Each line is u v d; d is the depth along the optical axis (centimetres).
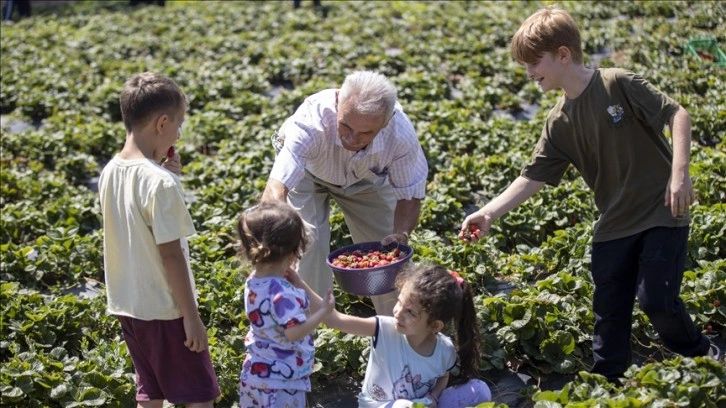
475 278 674
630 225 474
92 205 902
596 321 493
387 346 462
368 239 573
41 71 1541
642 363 551
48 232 805
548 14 463
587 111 468
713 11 1417
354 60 1484
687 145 439
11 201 956
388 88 463
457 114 1110
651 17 1520
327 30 1825
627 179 470
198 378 448
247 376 429
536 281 687
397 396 463
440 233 808
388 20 1838
